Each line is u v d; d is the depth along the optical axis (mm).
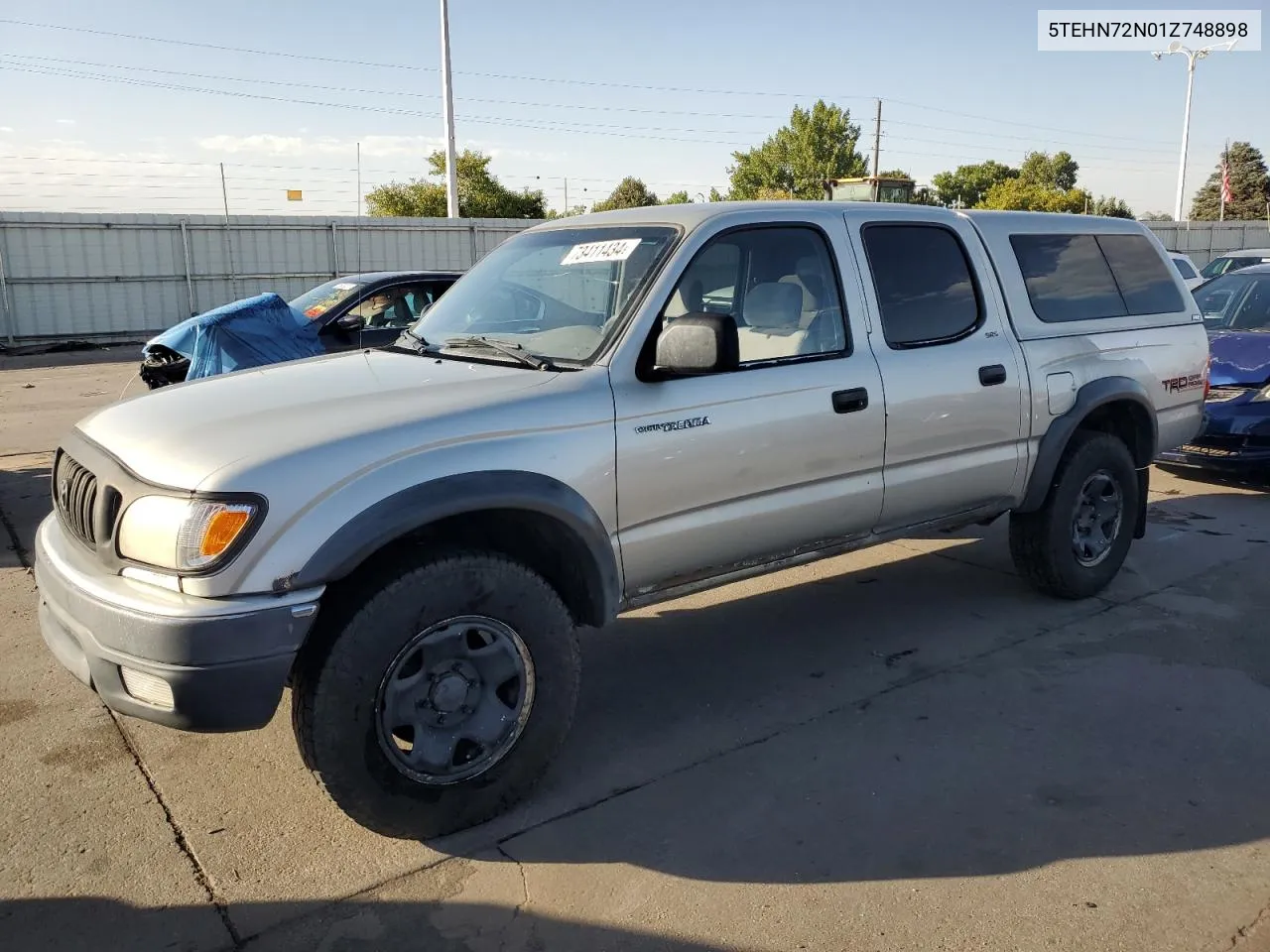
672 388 3500
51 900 2842
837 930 2697
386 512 2840
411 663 3014
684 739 3807
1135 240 5496
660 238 3713
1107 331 5082
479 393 3236
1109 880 2898
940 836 3131
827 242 4070
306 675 2873
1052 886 2873
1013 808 3279
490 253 4555
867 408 4008
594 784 3475
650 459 3428
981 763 3586
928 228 4477
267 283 24703
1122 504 5223
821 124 61406
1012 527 5117
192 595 2693
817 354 3945
